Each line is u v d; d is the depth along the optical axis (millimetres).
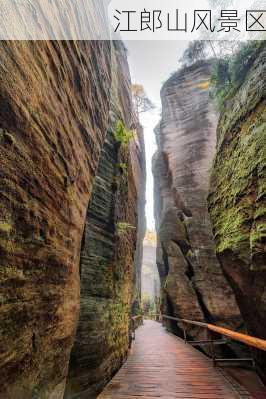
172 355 9375
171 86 23391
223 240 7305
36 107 2646
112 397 5305
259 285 5852
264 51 7020
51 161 3008
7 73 2125
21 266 2283
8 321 2059
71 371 5004
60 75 3400
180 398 5129
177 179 18875
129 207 11414
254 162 6090
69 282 3723
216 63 10250
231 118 8273
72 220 3822
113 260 7668
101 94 5828
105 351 6359
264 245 5293
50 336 2975
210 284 14156
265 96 6336
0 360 1944
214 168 9156
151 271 68812
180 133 20672
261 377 6742
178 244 17469
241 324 12492
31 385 2486
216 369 7145
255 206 5840
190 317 14625
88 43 4941
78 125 4148
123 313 8875
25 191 2375
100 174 7707
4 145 2047
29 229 2443
